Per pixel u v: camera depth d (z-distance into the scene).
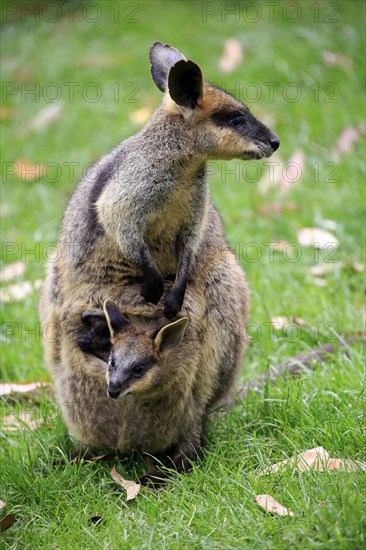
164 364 9.42
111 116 20.56
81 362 9.90
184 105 9.79
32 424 10.90
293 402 10.15
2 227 17.08
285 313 12.97
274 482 8.70
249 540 7.73
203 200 9.98
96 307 10.04
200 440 10.09
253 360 12.26
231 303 10.34
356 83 20.77
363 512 7.62
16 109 22.16
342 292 13.48
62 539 8.30
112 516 8.52
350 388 10.58
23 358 12.64
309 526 7.71
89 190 10.23
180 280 9.69
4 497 9.15
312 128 19.02
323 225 15.60
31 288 14.44
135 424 9.82
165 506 8.66
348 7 23.44
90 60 22.61
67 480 9.41
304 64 20.94
